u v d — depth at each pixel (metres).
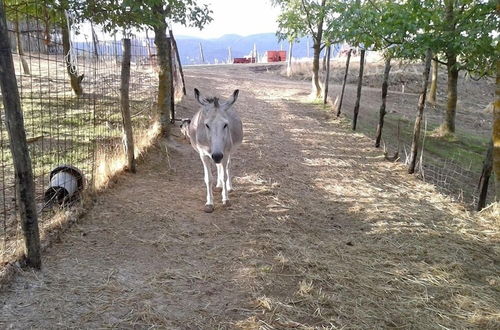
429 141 13.85
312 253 4.91
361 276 4.45
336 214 6.18
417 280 4.43
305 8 15.79
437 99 23.62
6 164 7.13
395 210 6.38
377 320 3.77
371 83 26.14
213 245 5.05
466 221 6.11
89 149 8.12
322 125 12.41
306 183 7.48
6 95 3.82
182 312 3.76
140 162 7.74
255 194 6.75
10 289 3.89
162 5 8.45
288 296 4.05
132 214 5.71
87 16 6.48
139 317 3.65
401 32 8.02
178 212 5.90
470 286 4.35
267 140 10.21
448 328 3.70
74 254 4.63
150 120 9.86
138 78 14.75
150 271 4.40
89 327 3.50
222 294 4.05
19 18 6.64
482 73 9.82
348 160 9.09
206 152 5.80
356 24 8.55
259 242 5.12
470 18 8.55
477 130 18.97
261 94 17.81
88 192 5.97
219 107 5.50
